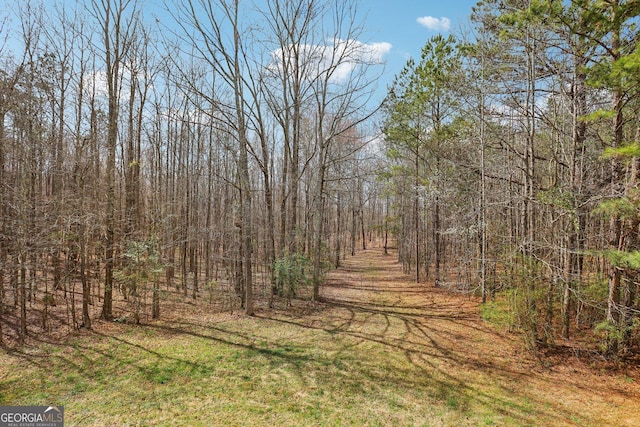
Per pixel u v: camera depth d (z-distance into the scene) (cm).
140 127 1339
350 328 994
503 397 615
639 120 738
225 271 1652
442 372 711
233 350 809
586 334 855
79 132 1044
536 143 1216
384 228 3091
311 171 1792
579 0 632
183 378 663
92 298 1150
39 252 896
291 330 970
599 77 648
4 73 873
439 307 1225
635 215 641
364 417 544
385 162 1944
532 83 953
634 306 736
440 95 1341
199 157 1564
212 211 1806
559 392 635
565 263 820
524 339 841
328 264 1538
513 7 931
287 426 514
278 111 1250
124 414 534
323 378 675
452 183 1310
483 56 1045
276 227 1463
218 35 1020
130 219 1080
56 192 1037
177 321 1027
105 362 725
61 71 1093
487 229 1098
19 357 731
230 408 560
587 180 820
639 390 641
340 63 1267
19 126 894
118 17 1046
